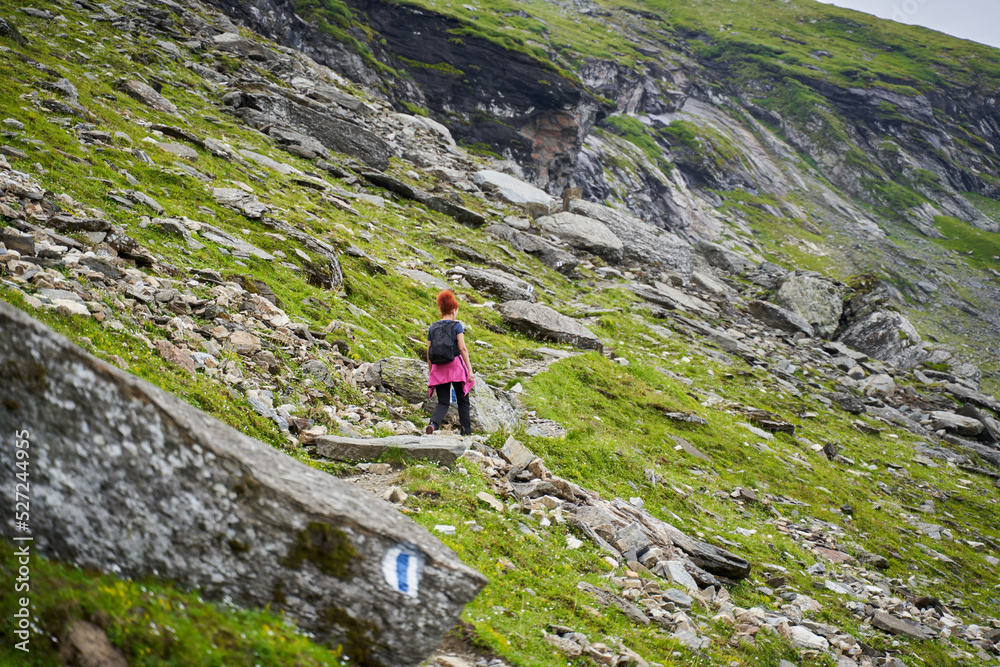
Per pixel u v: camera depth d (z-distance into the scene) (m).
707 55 196.38
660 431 20.94
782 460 23.25
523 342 23.72
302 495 4.93
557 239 40.84
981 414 37.69
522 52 79.88
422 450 10.96
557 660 7.07
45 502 4.48
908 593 16.66
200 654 4.16
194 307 12.41
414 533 5.29
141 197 15.94
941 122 192.12
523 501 11.34
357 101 45.28
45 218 11.94
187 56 36.16
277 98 34.94
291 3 65.12
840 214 150.88
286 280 16.77
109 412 4.57
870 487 24.61
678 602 10.48
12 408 4.45
